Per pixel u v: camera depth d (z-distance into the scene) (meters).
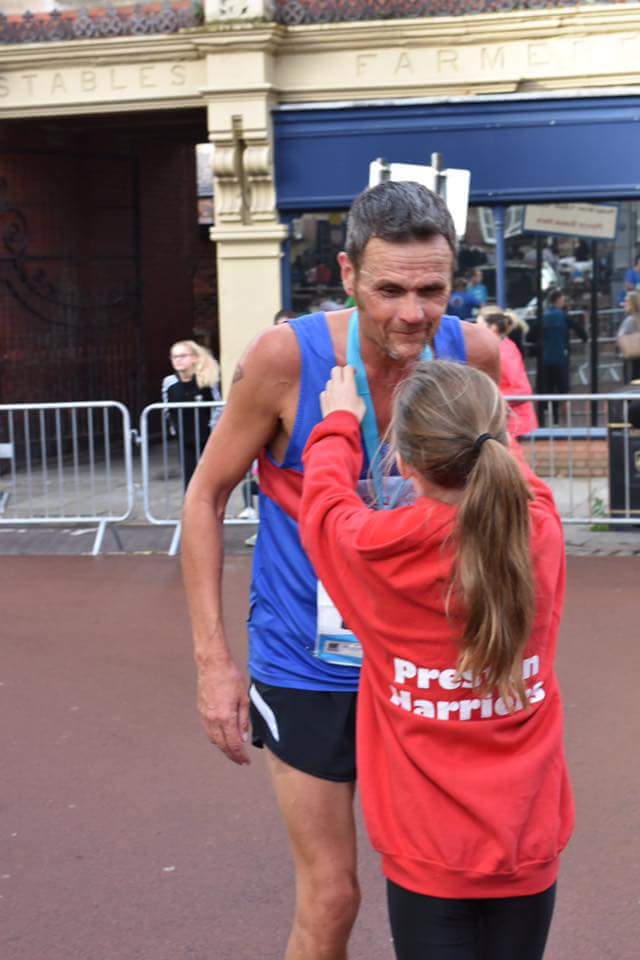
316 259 13.71
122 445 14.91
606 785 5.60
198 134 17.31
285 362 3.15
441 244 2.96
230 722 3.21
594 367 13.80
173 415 11.32
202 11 13.34
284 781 3.19
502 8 12.94
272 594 3.25
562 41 12.95
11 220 15.93
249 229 13.53
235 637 8.08
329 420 3.04
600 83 12.98
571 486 10.70
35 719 6.65
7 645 8.05
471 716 2.71
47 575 10.04
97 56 13.72
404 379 2.90
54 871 4.93
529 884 2.74
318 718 3.15
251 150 13.32
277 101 13.48
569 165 13.06
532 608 2.61
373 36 13.14
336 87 13.33
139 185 18.16
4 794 5.68
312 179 13.41
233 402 3.22
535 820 2.75
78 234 17.06
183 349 11.25
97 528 11.75
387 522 2.69
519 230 13.68
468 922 2.77
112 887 4.79
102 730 6.45
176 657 7.69
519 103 13.00
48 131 16.39
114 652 7.82
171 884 4.80
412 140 13.22
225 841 5.15
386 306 2.96
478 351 3.29
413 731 2.74
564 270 13.72
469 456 2.59
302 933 3.19
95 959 4.29
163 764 5.98
